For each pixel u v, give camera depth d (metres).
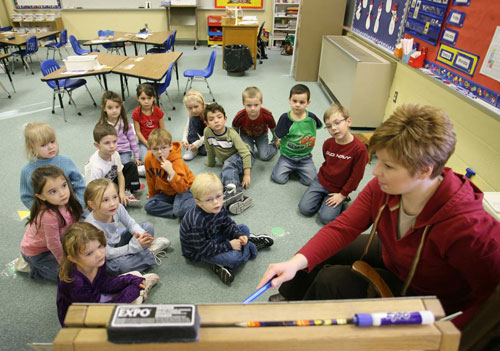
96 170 2.27
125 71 3.99
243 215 2.41
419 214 0.93
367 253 1.32
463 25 2.46
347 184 2.25
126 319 0.49
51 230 1.63
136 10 7.75
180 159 2.35
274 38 7.90
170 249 2.09
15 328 1.59
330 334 0.51
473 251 0.85
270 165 3.07
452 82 2.62
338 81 4.34
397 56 3.46
